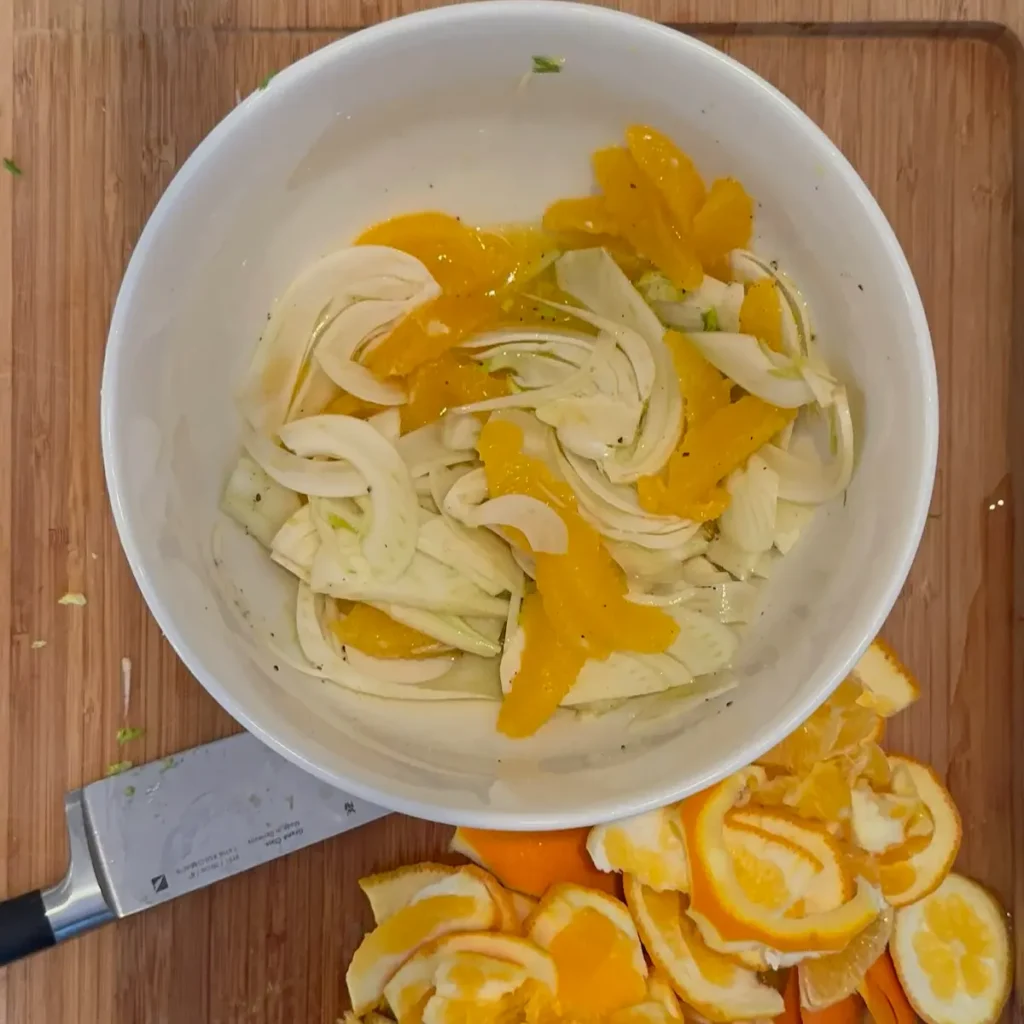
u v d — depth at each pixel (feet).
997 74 1.46
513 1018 1.44
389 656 1.36
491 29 1.20
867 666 1.51
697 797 1.46
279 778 1.47
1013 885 1.52
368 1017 1.48
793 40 1.45
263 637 1.30
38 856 1.46
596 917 1.48
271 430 1.35
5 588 1.46
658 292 1.37
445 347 1.38
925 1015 1.52
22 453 1.46
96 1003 1.47
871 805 1.51
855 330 1.28
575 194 1.38
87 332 1.46
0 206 1.45
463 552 1.36
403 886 1.47
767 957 1.50
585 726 1.34
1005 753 1.52
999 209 1.48
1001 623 1.51
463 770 1.27
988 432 1.50
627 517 1.35
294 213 1.33
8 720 1.46
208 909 1.48
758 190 1.30
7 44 1.43
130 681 1.47
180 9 1.43
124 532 1.18
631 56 1.22
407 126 1.31
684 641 1.34
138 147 1.44
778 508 1.36
